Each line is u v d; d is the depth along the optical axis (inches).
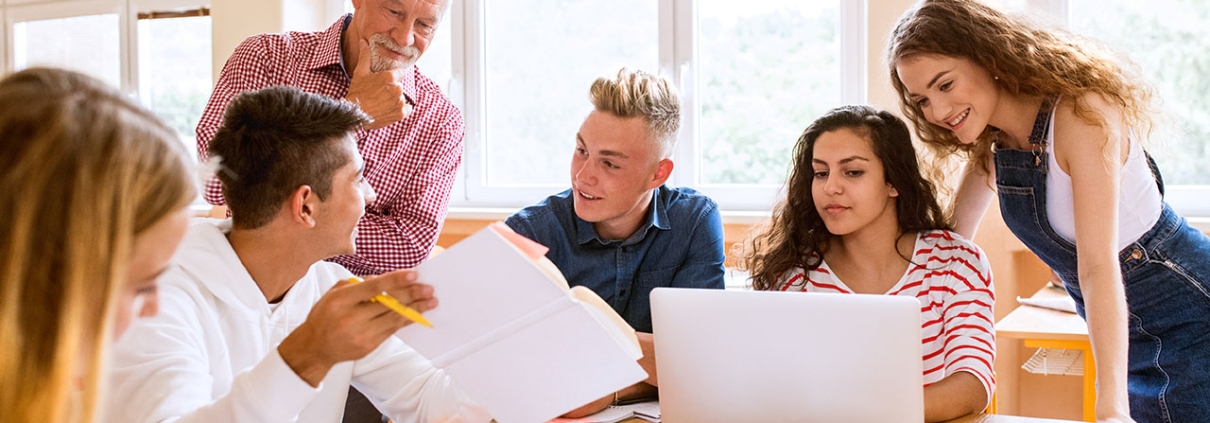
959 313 65.2
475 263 40.9
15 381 24.9
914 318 45.0
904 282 68.7
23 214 24.5
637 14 142.4
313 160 51.8
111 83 28.7
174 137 28.5
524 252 42.2
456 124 91.3
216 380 53.0
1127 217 67.9
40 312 24.9
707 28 139.6
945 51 64.5
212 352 52.9
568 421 56.4
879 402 46.3
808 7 134.1
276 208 52.3
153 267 28.6
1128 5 120.6
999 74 64.4
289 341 41.3
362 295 40.3
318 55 84.7
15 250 24.4
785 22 135.6
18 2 184.9
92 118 25.9
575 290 43.6
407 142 86.6
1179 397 69.2
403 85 85.7
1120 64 66.3
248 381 41.1
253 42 85.5
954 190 78.4
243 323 54.0
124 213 26.0
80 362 26.1
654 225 72.9
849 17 130.3
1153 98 70.3
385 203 87.0
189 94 169.2
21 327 24.8
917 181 69.7
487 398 45.6
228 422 41.2
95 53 177.9
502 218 143.2
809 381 47.4
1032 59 63.8
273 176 51.4
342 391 59.0
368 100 78.9
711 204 75.5
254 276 55.1
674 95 69.6
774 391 48.2
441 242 147.3
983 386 58.7
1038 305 105.0
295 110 52.0
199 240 53.3
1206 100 119.0
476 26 150.4
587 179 68.3
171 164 27.6
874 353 45.9
